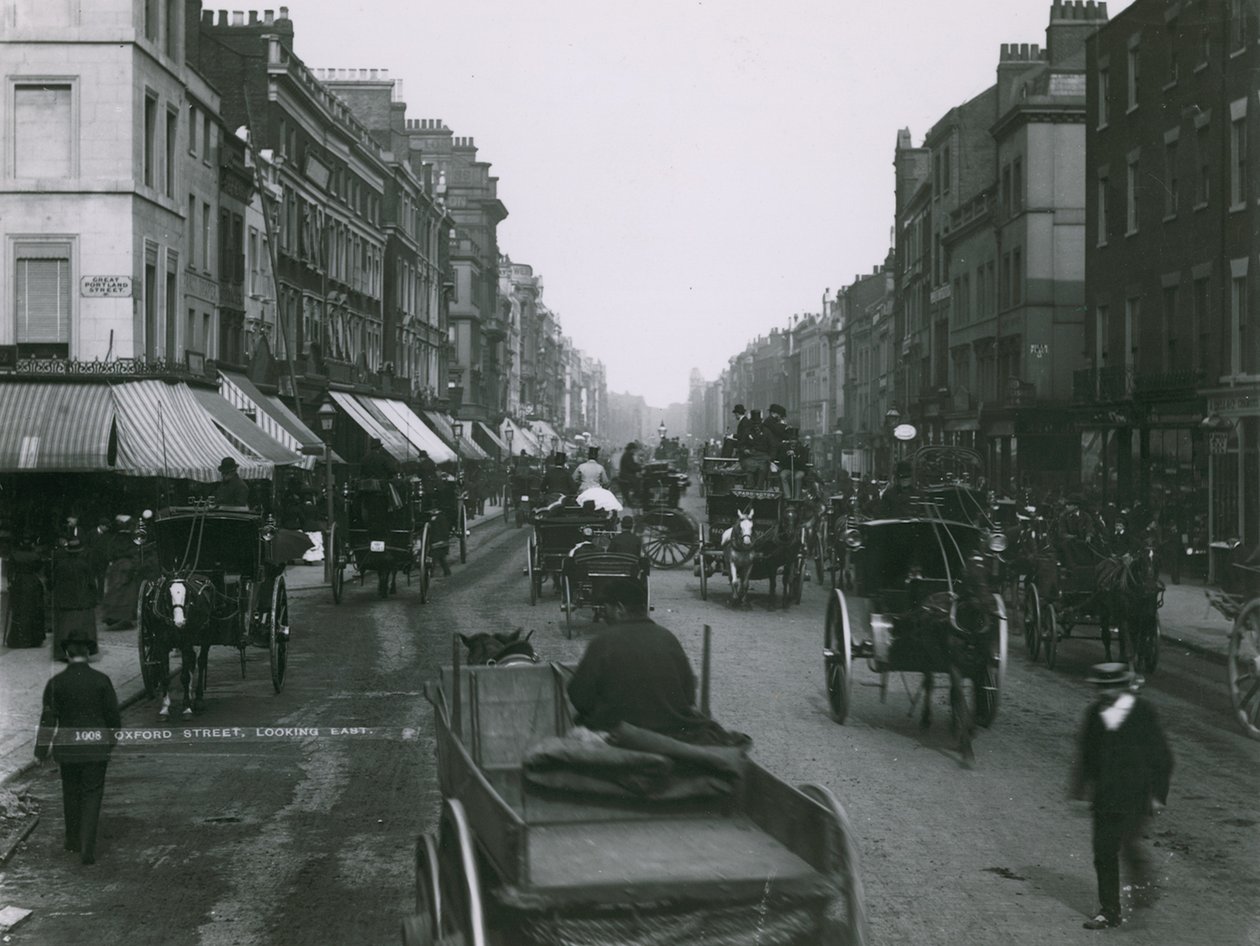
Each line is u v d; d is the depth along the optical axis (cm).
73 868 920
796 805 608
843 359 11112
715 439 11244
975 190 6034
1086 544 1798
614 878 572
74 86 3030
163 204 3319
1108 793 795
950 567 1391
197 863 928
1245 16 2927
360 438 5750
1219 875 891
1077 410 3897
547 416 15025
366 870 908
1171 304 3359
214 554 1535
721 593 2669
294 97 4959
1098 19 4988
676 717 721
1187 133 3234
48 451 2700
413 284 7612
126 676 1698
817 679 1686
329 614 2394
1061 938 773
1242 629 1382
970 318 5641
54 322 3023
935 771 1188
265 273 4550
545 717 909
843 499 3103
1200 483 3067
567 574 1989
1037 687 1662
